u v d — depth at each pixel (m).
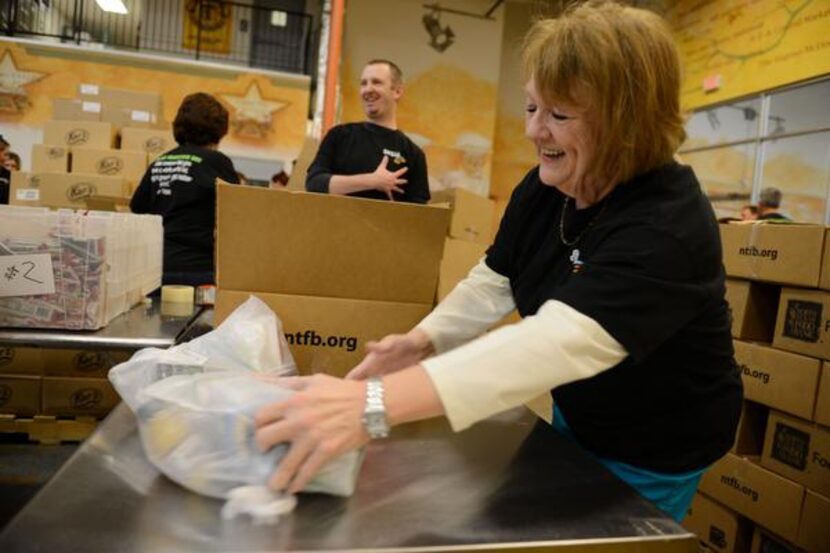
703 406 0.90
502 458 0.78
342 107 7.10
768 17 4.55
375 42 7.17
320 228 1.16
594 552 0.58
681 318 0.72
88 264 1.36
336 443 0.62
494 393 0.65
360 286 1.19
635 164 0.79
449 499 0.66
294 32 7.71
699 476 0.94
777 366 1.82
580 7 0.82
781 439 1.81
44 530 0.54
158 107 4.59
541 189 1.02
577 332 0.67
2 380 1.95
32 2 6.50
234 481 0.62
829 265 1.68
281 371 0.99
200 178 2.30
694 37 5.43
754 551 1.90
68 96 5.41
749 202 4.79
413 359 1.02
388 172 2.33
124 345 1.29
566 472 0.74
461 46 7.34
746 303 1.97
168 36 7.38
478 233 2.57
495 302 1.09
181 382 0.72
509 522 0.62
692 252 0.73
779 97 4.53
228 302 1.17
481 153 7.38
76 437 1.96
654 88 0.75
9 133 5.35
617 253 0.72
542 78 0.77
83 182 3.87
